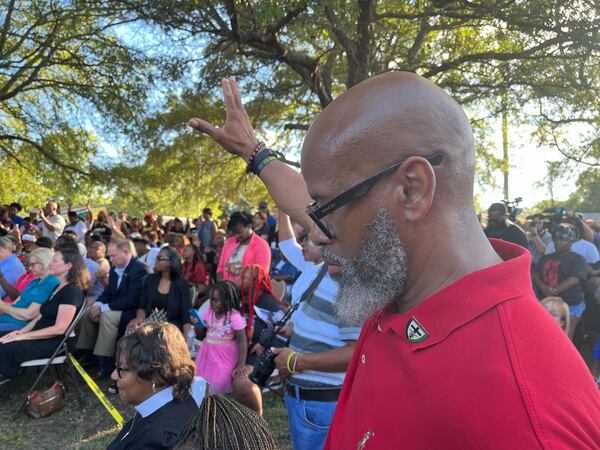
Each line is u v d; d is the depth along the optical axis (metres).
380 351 0.95
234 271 5.68
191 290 6.54
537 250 6.88
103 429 4.65
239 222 5.75
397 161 0.85
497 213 5.65
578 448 0.69
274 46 8.56
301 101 12.05
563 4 6.89
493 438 0.72
